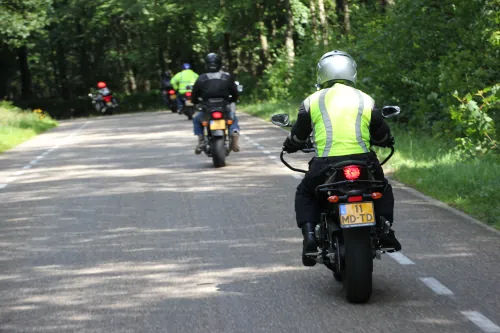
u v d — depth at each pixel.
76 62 165.75
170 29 133.00
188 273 17.14
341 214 13.87
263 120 68.19
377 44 46.19
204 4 111.25
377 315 13.66
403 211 23.23
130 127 69.19
